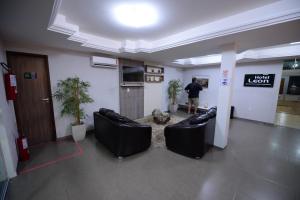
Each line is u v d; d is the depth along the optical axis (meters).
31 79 2.80
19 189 1.78
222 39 2.38
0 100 1.78
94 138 3.37
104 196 1.69
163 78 5.91
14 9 1.42
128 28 2.58
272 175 2.08
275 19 1.70
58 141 3.16
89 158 2.50
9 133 2.02
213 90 6.00
